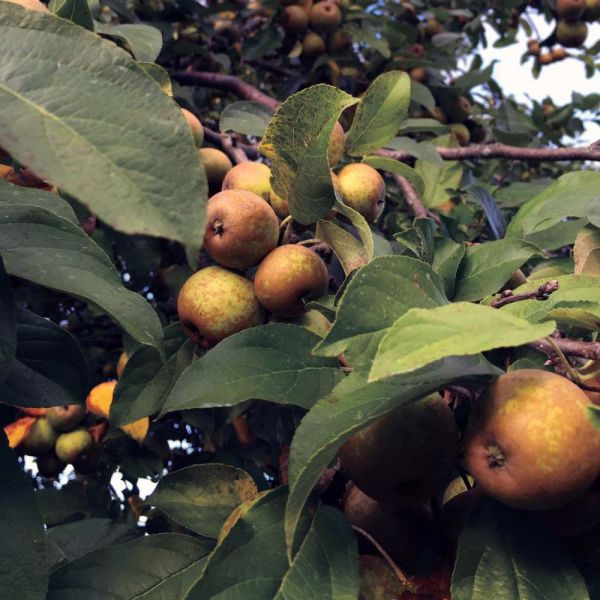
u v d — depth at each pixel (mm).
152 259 428
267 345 215
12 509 181
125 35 304
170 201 116
